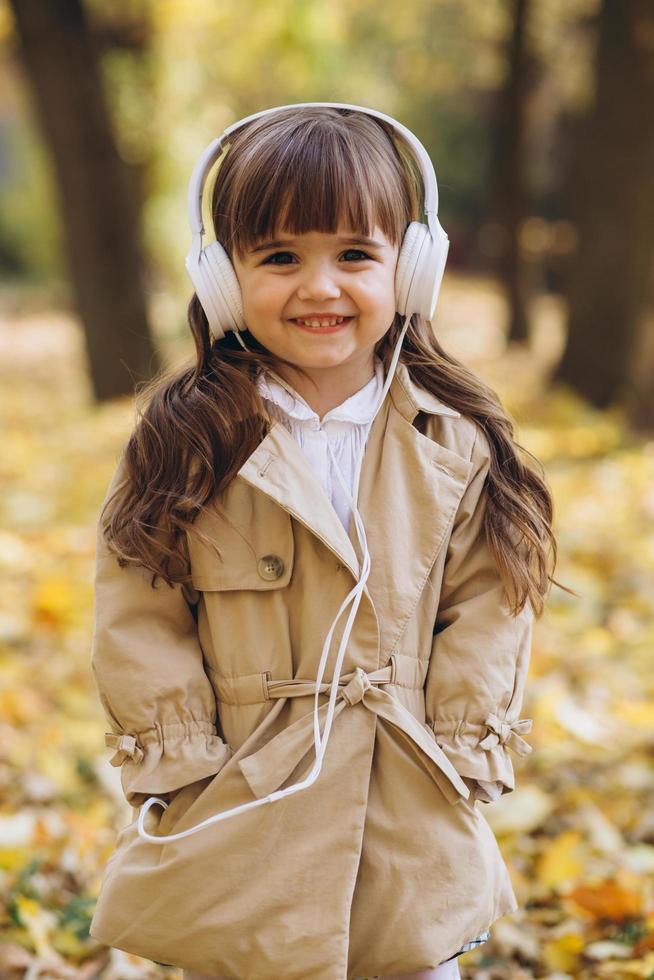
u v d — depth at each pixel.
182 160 14.53
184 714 1.92
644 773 3.56
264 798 1.80
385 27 16.83
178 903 1.86
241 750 1.89
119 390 9.97
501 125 13.61
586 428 8.12
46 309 20.69
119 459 2.04
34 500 6.86
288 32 13.93
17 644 4.56
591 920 2.81
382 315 1.89
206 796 1.88
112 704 1.93
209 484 1.92
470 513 2.00
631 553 5.64
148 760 1.90
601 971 2.59
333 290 1.82
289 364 1.99
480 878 1.92
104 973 2.62
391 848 1.90
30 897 2.82
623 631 4.76
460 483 1.96
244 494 1.95
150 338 9.98
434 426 2.03
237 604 1.94
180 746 1.90
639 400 8.88
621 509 6.36
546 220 23.77
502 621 1.97
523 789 3.42
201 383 1.98
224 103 15.61
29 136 23.06
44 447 8.44
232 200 1.84
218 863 1.86
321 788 1.87
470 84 18.97
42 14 9.39
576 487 6.77
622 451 7.63
